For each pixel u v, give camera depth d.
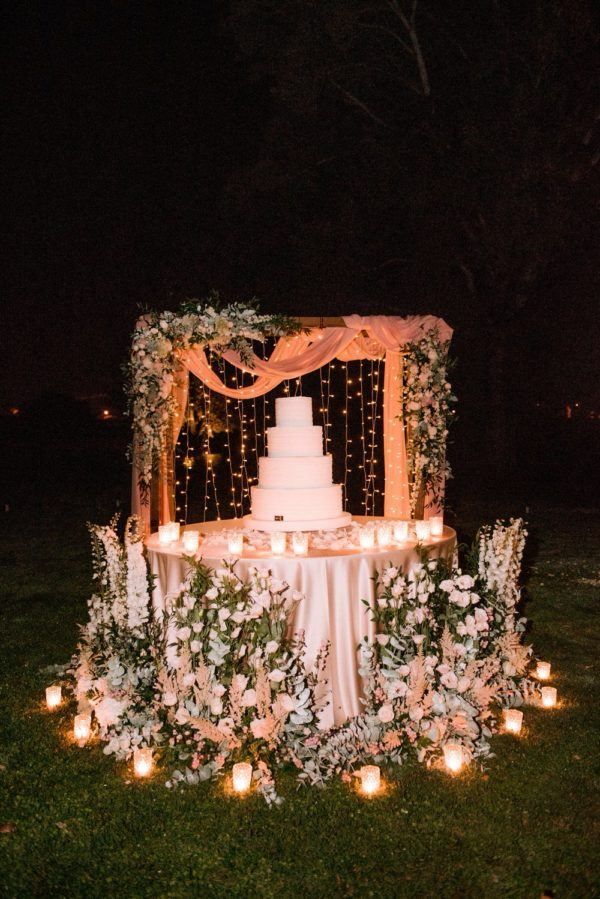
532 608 8.12
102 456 25.78
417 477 7.31
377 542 5.66
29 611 8.40
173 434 6.86
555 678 6.06
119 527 14.00
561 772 4.54
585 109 18.95
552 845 3.85
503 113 18.05
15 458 25.14
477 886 3.58
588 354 23.78
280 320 6.48
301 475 6.16
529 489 18.70
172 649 5.07
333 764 4.59
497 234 18.36
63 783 4.53
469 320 19.45
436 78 19.73
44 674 6.33
